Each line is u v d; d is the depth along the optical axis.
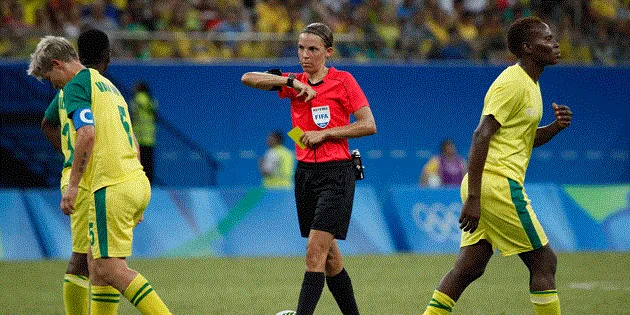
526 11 80.19
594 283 39.97
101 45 24.34
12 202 50.56
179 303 34.12
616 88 74.56
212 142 67.44
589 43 77.50
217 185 67.50
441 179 63.00
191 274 43.22
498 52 74.75
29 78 63.56
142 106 61.28
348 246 53.97
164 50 68.12
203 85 67.19
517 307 32.88
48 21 68.06
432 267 46.25
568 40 77.12
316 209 25.22
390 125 70.62
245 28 73.44
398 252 54.91
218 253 52.12
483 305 33.38
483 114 22.95
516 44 23.44
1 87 63.28
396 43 73.38
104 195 22.61
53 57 23.52
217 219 52.78
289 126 68.81
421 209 55.97
